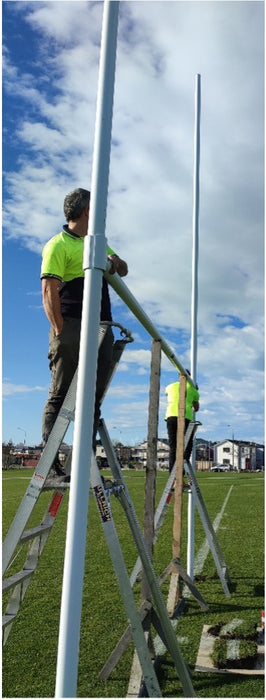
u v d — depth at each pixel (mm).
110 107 1711
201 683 2791
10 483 21188
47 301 2344
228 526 8227
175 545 4176
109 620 3832
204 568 5574
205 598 4418
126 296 2215
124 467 59719
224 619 3799
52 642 3457
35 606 4246
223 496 13617
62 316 2393
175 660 2412
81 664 3059
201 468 77875
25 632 3646
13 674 2961
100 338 2244
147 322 2623
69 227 2561
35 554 2598
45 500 12625
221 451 89000
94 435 2359
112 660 2873
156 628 2771
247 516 9359
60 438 2043
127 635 2887
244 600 4340
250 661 3016
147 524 2822
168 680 2838
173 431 5918
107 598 4375
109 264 1906
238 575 5266
